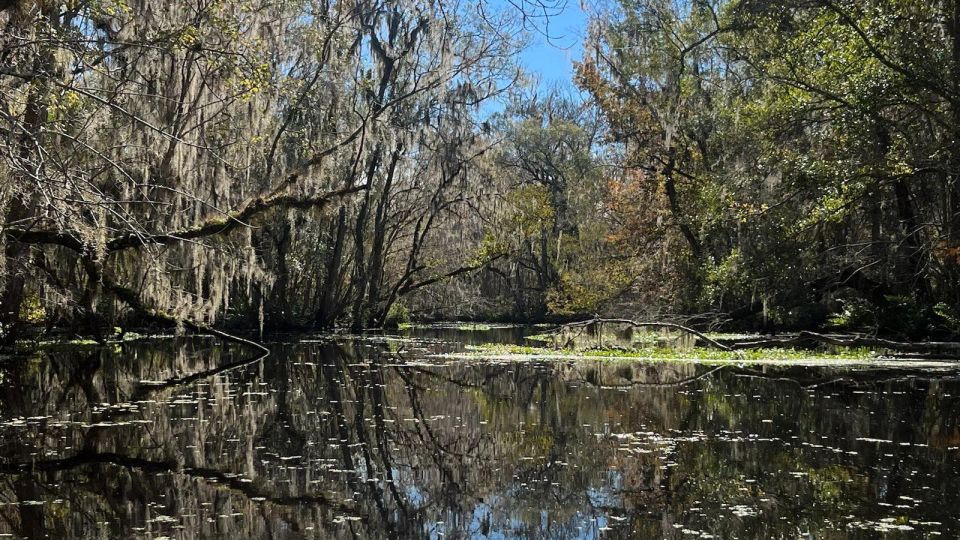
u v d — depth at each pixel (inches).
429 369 682.8
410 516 247.6
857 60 709.9
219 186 732.0
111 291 694.5
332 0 990.4
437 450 343.6
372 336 1223.5
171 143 606.9
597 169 1561.3
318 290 1364.4
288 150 1059.3
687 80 1041.5
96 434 370.6
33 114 462.0
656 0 1035.3
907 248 828.0
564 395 513.0
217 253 739.4
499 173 1305.4
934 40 711.1
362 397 504.7
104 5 526.3
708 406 456.1
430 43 1115.9
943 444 342.6
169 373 642.8
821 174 741.9
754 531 226.2
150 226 650.2
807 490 268.8
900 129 720.3
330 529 234.4
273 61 804.0
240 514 247.6
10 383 561.6
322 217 1197.1
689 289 1070.4
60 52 448.5
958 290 826.8
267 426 396.8
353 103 1092.5
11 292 655.8
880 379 579.5
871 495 261.9
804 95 764.6
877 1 688.4
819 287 892.0
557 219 1744.6
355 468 310.3
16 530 228.1
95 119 526.6
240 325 1243.8
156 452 334.3
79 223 464.8
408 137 1139.3
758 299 946.7
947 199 834.8
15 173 398.6
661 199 1198.3
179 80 623.2
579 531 230.4
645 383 573.6
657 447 342.6
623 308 1235.2
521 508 256.2
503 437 371.2
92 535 224.4
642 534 225.9
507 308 1854.1
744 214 810.2
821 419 407.2
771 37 764.6
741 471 297.0
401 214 1434.5
